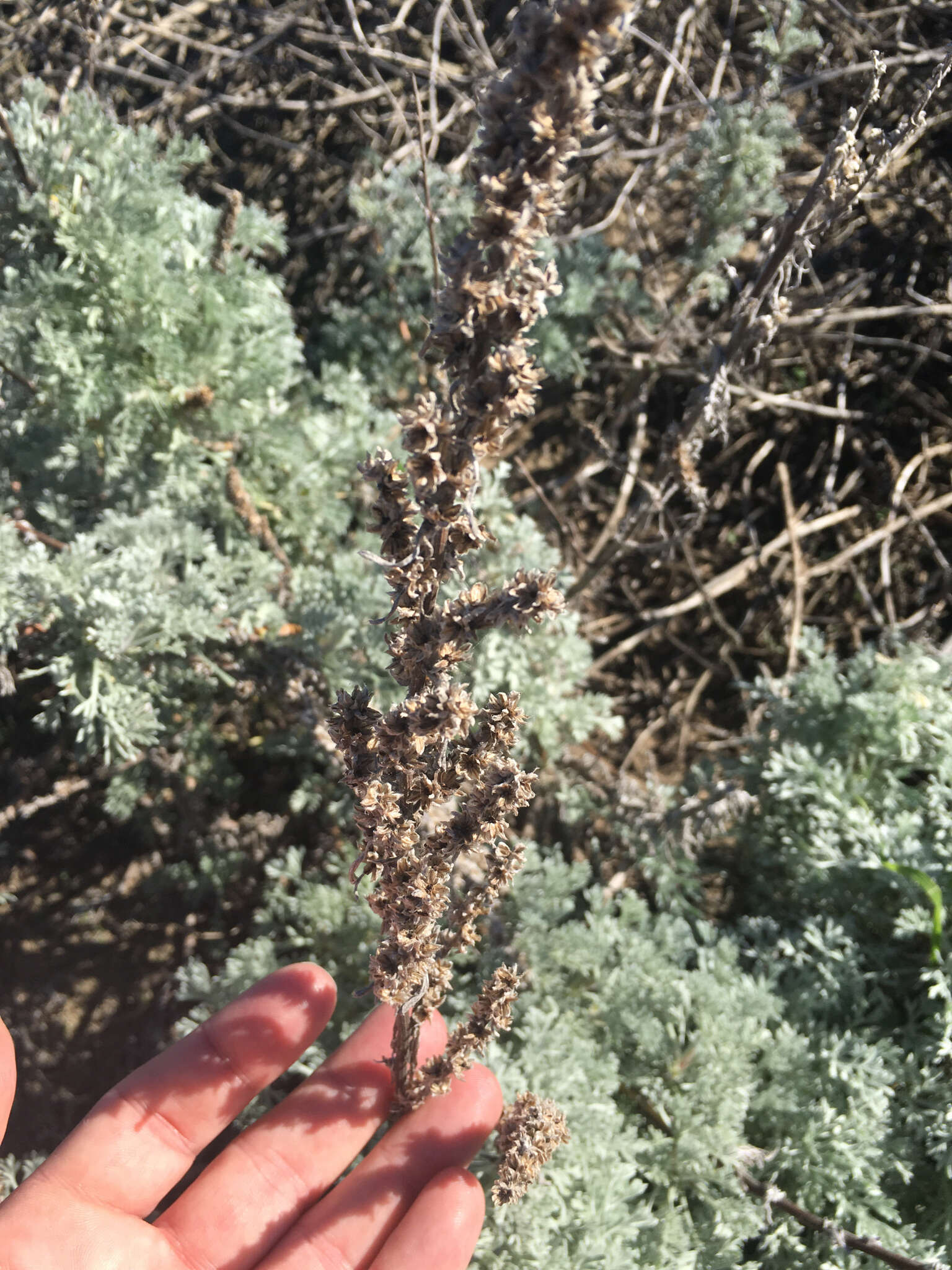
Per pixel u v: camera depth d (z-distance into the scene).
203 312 0.44
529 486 0.56
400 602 0.16
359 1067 0.26
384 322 0.53
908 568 0.54
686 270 0.53
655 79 0.60
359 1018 0.36
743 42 0.60
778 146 0.45
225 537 0.45
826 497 0.54
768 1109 0.34
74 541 0.43
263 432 0.45
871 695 0.41
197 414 0.43
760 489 0.56
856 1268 0.32
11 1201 0.24
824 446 0.56
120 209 0.42
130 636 0.38
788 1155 0.33
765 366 0.54
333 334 0.53
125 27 0.60
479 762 0.18
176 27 0.64
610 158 0.56
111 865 0.48
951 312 0.51
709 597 0.52
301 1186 0.25
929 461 0.55
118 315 0.42
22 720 0.51
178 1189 0.37
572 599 0.42
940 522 0.54
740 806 0.40
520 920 0.37
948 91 0.53
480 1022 0.22
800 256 0.31
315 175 0.62
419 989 0.20
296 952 0.40
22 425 0.43
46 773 0.50
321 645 0.40
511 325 0.14
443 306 0.15
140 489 0.43
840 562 0.52
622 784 0.43
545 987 0.36
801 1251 0.32
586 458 0.56
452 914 0.20
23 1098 0.43
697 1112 0.33
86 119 0.44
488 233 0.14
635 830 0.42
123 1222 0.24
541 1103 0.23
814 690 0.42
